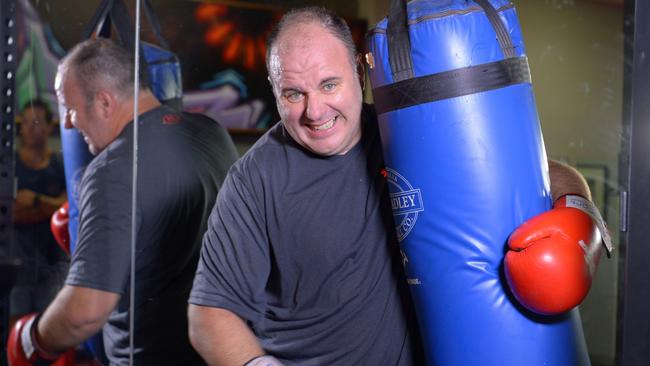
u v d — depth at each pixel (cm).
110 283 179
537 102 400
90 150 181
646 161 104
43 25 168
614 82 403
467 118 116
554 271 110
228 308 140
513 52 118
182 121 203
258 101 316
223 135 216
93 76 178
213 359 138
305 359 152
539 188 121
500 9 119
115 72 182
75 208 179
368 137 144
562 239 113
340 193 141
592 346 348
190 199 200
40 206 169
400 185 125
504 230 119
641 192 105
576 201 125
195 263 205
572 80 403
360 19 323
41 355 170
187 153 201
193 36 305
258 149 146
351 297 143
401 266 143
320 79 125
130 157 184
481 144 116
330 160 140
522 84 120
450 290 122
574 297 112
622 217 107
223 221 144
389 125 124
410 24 119
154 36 258
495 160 117
